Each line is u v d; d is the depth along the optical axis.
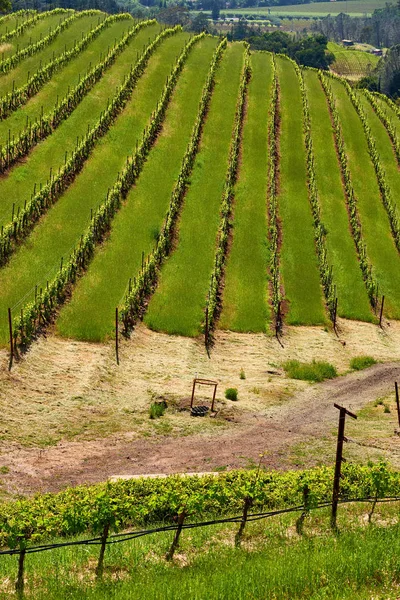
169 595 17.95
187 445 37.19
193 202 73.00
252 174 81.19
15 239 57.66
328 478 27.50
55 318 50.78
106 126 81.38
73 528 21.83
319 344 56.94
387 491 26.91
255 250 67.88
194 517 25.81
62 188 67.62
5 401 39.47
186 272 62.00
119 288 56.31
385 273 70.62
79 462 34.72
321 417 42.69
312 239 72.31
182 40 113.38
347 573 19.36
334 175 85.94
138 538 23.69
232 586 18.31
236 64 108.88
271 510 26.47
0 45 97.69
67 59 95.19
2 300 50.22
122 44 103.69
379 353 57.31
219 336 55.09
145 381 45.84
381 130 100.81
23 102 82.31
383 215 80.75
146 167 76.56
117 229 64.50
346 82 114.25
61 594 18.83
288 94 103.38
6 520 24.17
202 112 89.94
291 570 19.27
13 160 69.31
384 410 44.19
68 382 43.22
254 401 44.72
